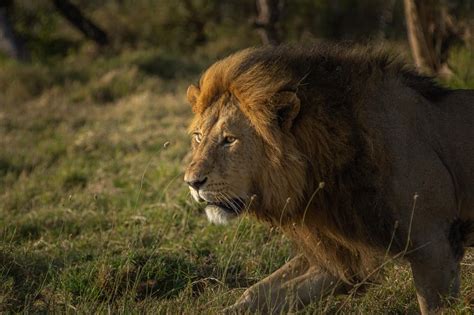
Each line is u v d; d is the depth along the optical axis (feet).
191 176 28.19
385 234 28.99
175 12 135.03
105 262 36.50
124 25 134.82
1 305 32.09
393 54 31.58
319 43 31.40
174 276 36.42
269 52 29.68
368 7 122.01
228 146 28.66
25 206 51.80
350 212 29.30
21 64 106.32
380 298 32.24
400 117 29.32
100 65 104.27
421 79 31.17
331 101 29.07
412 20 57.06
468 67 55.62
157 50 114.73
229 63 29.50
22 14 131.64
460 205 30.25
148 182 53.36
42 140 72.02
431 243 28.53
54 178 57.67
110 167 59.88
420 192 28.58
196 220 44.80
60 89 94.48
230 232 41.27
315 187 29.32
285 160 28.63
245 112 28.78
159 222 45.09
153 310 31.30
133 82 93.81
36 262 38.75
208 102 29.66
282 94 28.27
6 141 72.08
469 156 30.19
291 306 29.09
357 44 32.07
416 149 28.99
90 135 69.87
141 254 37.63
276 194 28.99
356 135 28.81
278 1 87.66
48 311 31.83
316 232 30.58
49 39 128.36
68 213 48.32
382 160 28.53
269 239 39.96
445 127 30.30
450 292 28.68
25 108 87.51
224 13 133.59
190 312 30.58
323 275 31.32
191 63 107.45
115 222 45.21
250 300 30.48
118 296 34.81
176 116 76.28
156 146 64.54
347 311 31.32
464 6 62.49
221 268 37.04
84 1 140.15
